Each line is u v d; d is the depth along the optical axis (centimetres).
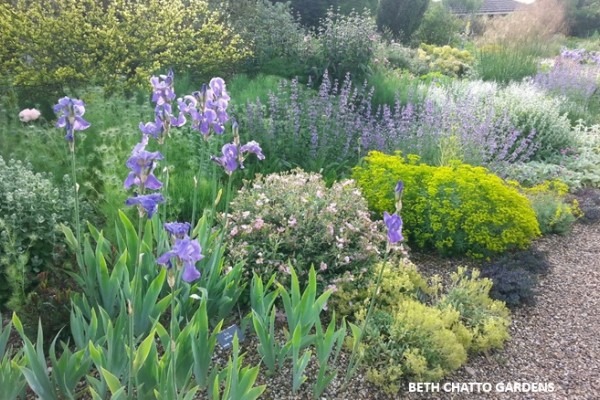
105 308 300
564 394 326
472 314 380
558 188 652
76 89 643
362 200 443
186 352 254
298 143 626
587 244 561
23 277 325
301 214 401
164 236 331
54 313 306
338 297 370
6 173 373
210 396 264
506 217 482
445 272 466
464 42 1950
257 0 1038
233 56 832
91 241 393
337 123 648
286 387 291
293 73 934
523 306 423
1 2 718
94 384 241
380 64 1130
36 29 672
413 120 704
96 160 491
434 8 2045
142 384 231
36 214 352
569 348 374
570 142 838
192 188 468
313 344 333
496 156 683
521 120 832
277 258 378
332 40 948
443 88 1005
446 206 480
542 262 485
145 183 215
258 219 381
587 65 1352
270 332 291
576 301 438
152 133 287
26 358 252
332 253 387
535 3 1605
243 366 302
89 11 752
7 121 559
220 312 319
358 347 309
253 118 617
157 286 283
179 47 798
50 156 472
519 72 1184
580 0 2841
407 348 318
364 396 298
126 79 732
